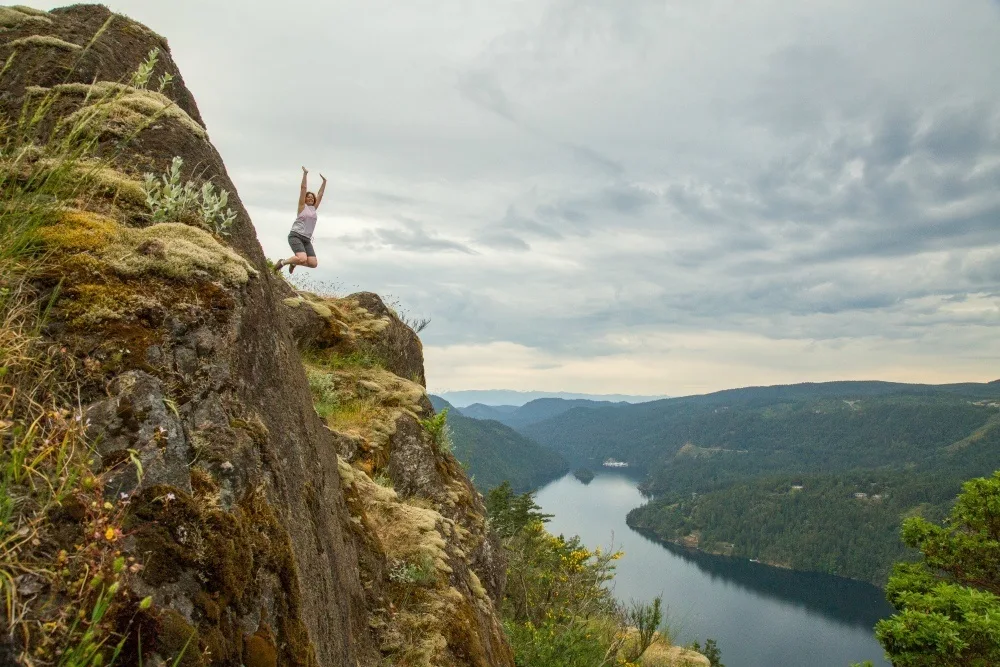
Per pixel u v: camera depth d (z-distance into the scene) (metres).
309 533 3.07
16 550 1.68
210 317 2.75
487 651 5.73
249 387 2.87
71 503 1.86
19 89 3.61
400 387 9.66
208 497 2.27
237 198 3.99
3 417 1.94
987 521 12.53
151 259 2.72
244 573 2.28
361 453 7.57
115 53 4.22
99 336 2.35
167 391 2.39
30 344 2.17
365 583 5.05
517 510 18.61
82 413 2.11
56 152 2.96
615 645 10.62
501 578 9.04
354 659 3.60
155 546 1.98
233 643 2.13
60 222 2.67
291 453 3.16
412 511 6.50
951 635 9.74
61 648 1.61
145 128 3.66
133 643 1.76
